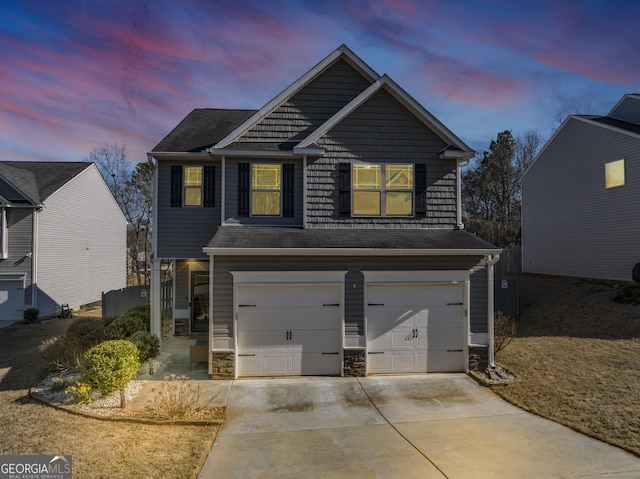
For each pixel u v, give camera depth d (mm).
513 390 8227
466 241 9953
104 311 15508
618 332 11594
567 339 11602
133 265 37688
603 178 17453
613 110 19375
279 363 9227
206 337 13508
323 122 11484
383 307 9492
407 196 11172
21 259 18281
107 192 25578
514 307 15086
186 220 11625
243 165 11125
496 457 5465
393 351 9477
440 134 11219
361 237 10133
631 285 14328
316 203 10914
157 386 8438
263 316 9211
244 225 11016
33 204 18266
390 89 11078
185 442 5828
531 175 22641
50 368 9195
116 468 4984
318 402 7703
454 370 9617
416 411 7266
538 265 21969
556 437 6121
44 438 5758
